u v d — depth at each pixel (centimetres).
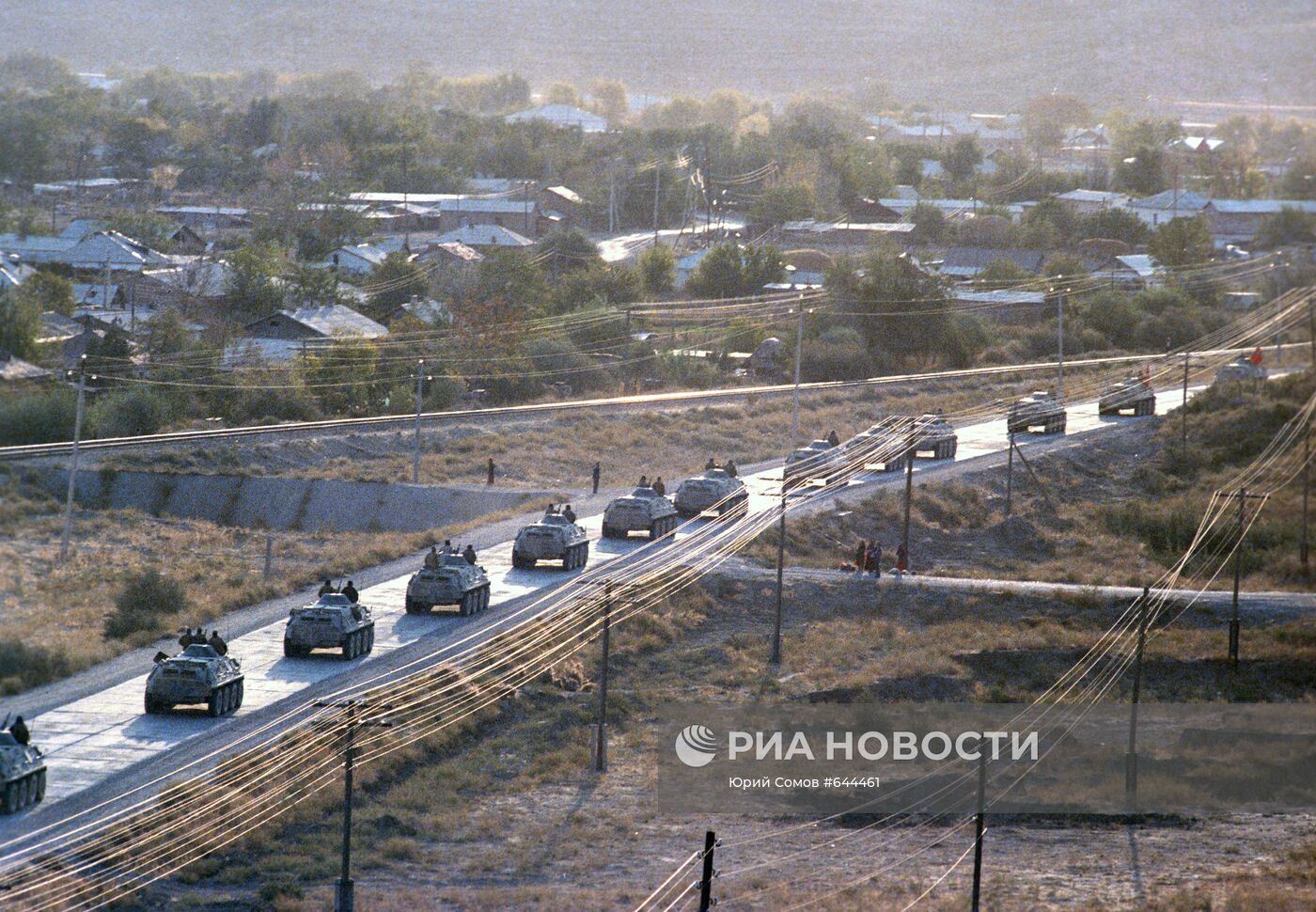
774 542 8856
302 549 8181
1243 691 6681
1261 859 4653
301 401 11531
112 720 4897
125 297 11362
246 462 9488
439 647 6269
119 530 7700
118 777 4388
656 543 8575
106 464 8719
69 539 6456
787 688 6494
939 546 9525
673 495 10019
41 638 5328
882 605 7888
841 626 7575
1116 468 11012
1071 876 4416
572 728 5741
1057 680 6938
